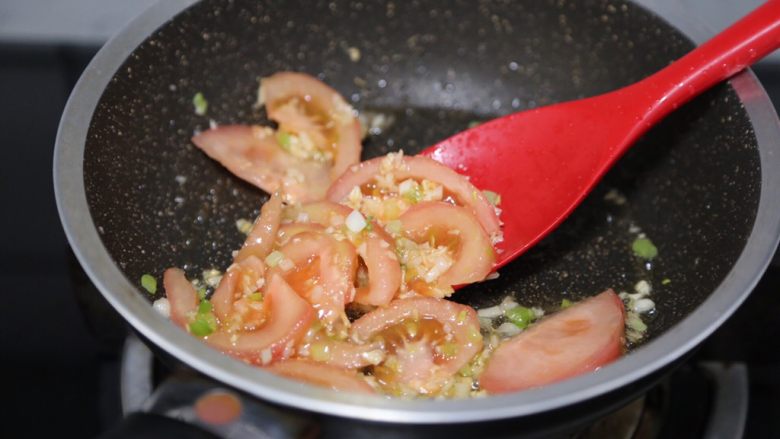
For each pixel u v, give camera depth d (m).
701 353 0.49
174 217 0.52
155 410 0.41
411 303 0.47
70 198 0.45
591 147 0.51
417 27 0.57
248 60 0.55
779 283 0.51
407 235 0.49
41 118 0.55
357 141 0.54
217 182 0.53
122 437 0.40
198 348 0.40
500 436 0.40
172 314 0.46
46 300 0.50
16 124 0.55
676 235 0.51
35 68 0.57
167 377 0.44
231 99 0.55
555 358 0.46
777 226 0.45
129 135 0.50
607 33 0.54
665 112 0.50
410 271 0.48
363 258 0.48
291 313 0.45
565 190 0.51
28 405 0.47
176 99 0.53
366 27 0.56
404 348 0.46
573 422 0.41
